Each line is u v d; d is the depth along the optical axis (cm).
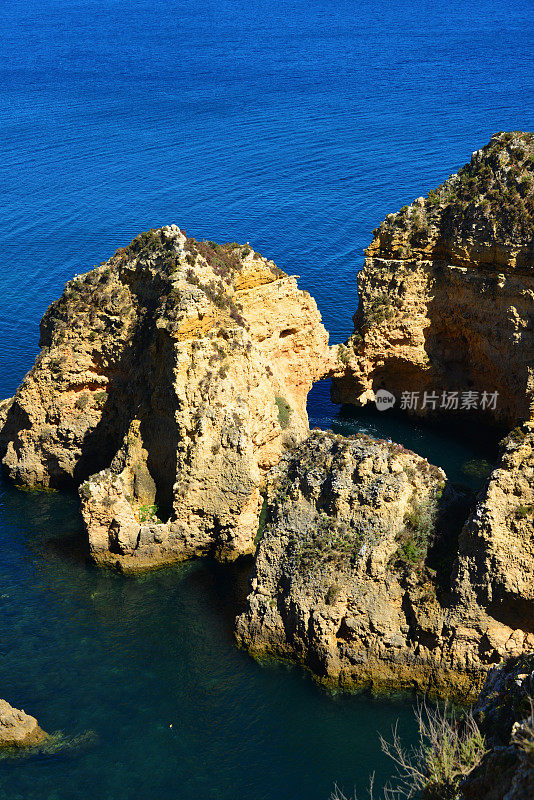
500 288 6819
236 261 6688
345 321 8875
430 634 4444
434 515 4600
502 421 7294
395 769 4128
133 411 6175
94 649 4906
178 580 5519
